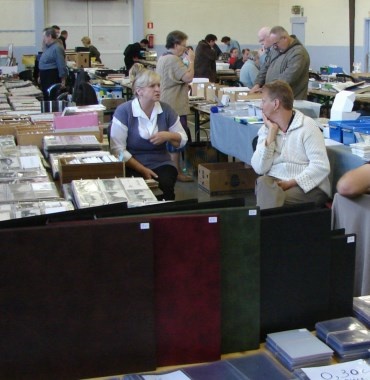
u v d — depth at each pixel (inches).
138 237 44.1
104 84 314.8
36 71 374.0
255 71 303.3
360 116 164.2
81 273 43.6
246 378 45.2
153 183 113.4
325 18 549.3
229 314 48.7
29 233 42.3
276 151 128.0
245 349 49.6
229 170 206.8
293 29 597.0
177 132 138.9
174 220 45.2
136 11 586.6
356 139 137.6
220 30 614.2
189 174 232.7
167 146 165.3
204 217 45.6
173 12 598.5
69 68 368.2
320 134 126.9
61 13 576.7
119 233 43.8
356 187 92.4
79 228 43.1
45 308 43.5
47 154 121.3
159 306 46.3
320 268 51.2
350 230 94.4
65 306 43.8
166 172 136.2
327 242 51.0
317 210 50.5
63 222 45.1
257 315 49.4
